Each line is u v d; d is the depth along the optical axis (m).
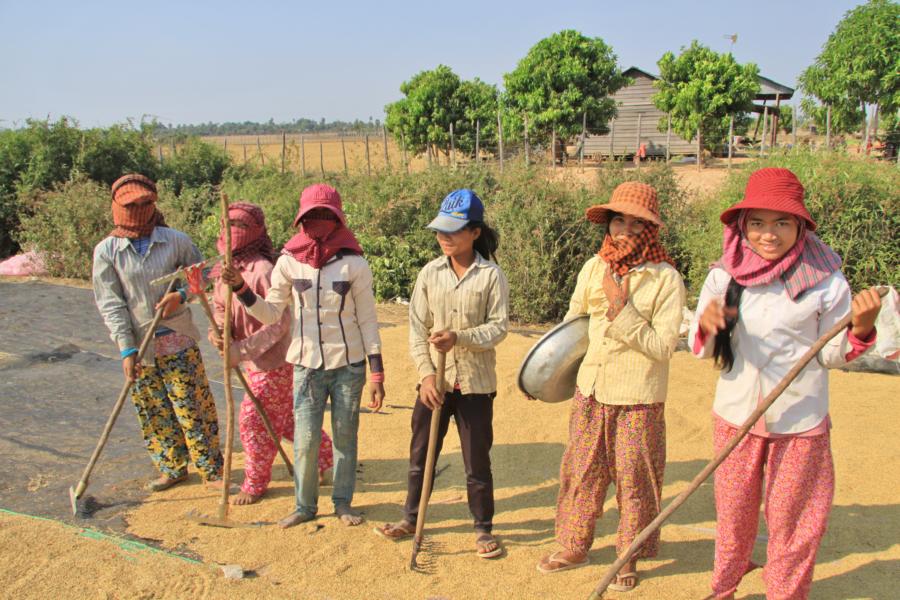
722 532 3.07
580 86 23.19
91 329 8.55
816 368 2.84
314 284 3.85
